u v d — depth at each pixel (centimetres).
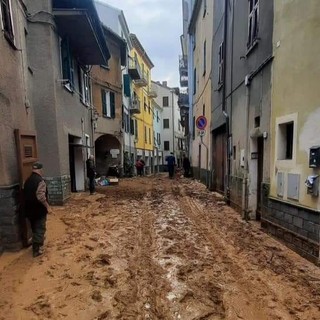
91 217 861
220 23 1252
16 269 484
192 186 1730
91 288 420
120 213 933
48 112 973
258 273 466
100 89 2075
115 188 1617
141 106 3538
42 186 537
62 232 695
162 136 5547
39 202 533
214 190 1484
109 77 2206
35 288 421
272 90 650
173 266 499
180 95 2948
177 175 2969
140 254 559
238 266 495
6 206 559
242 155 894
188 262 516
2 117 547
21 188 583
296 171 552
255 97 770
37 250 539
